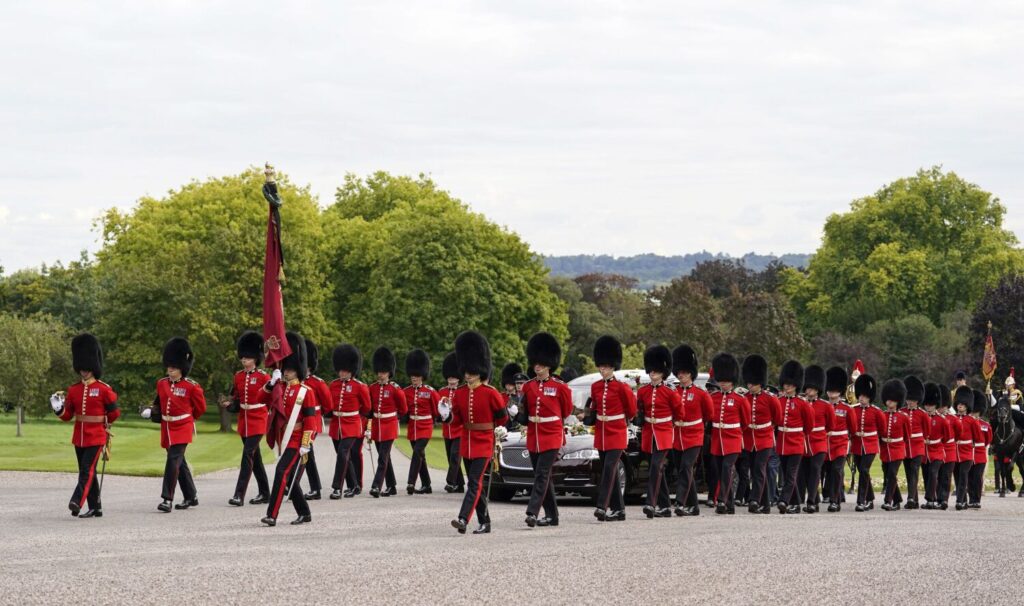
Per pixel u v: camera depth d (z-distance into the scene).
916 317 99.12
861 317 104.81
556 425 18.03
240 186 84.31
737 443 22.31
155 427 72.00
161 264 76.88
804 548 15.23
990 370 42.44
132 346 73.12
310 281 77.19
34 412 66.00
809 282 113.12
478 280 76.38
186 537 16.14
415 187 98.75
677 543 15.66
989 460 61.38
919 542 16.14
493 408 16.91
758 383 22.84
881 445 26.53
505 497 24.05
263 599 10.99
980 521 21.12
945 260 106.31
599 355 19.53
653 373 20.64
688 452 21.09
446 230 77.25
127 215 91.31
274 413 18.23
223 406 22.28
